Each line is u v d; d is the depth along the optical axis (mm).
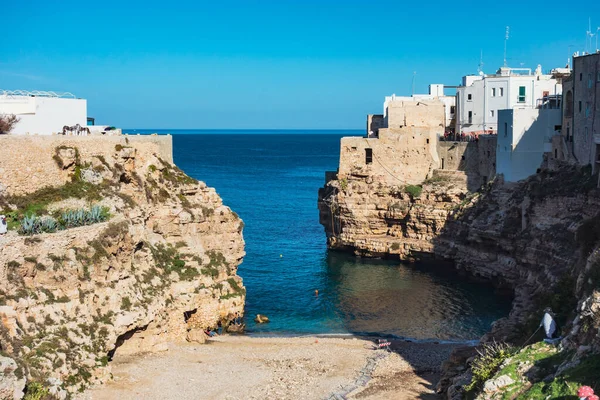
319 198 112812
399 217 103188
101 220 59625
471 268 90938
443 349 63688
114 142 68062
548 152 92188
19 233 53062
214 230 72312
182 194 72188
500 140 95812
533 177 90812
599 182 75938
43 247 52438
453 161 106500
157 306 60500
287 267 96312
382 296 82688
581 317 41938
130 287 58938
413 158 107562
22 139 59812
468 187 102312
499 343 51469
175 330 63656
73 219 57500
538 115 92625
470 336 69000
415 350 63344
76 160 64188
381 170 107938
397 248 100875
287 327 71688
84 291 54188
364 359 60656
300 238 116875
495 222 89500
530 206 84625
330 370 57594
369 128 131000
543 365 40719
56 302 51750
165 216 68625
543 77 116125
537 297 66438
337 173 111312
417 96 130500
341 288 85875
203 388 52750
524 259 81188
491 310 77438
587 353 38531
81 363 50219
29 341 47938
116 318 55656
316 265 97938
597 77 80500
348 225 106062
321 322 73438
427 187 103562
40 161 61031
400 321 73750
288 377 55719
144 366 56281
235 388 53094
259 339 66625
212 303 68250
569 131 88875
